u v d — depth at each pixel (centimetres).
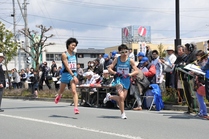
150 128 712
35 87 1762
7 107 1221
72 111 1040
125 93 850
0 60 1080
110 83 1201
